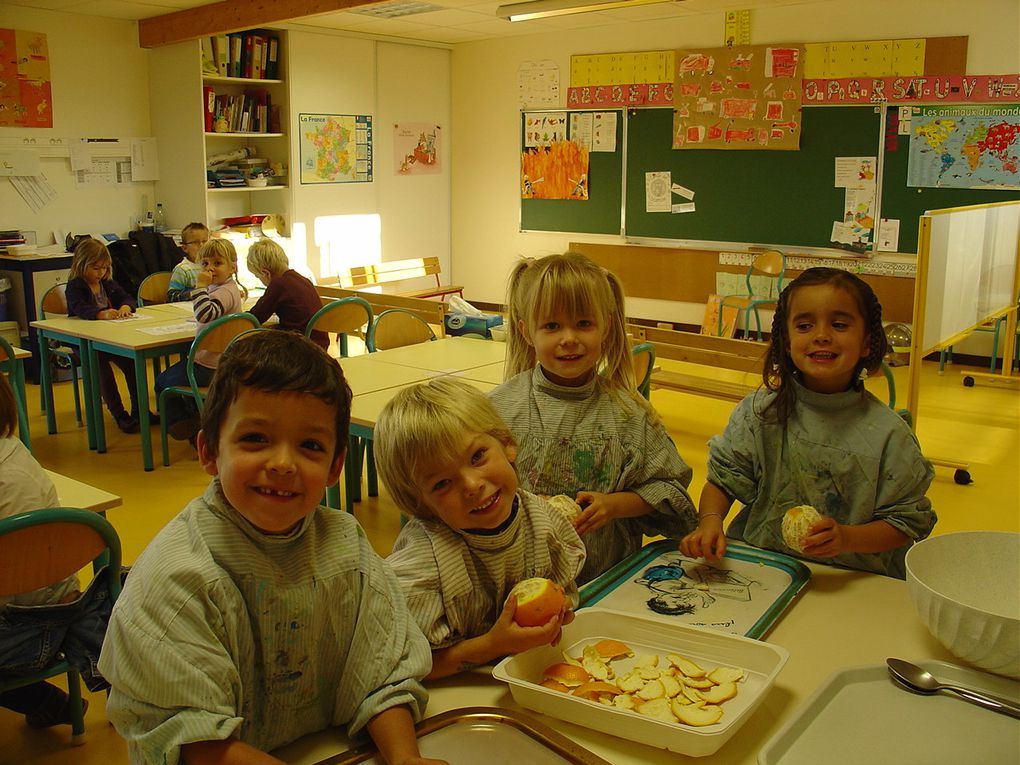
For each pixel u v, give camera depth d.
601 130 7.85
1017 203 5.04
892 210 6.61
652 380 4.89
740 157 7.16
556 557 1.21
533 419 1.57
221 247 4.48
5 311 6.07
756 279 7.24
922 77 6.33
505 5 6.40
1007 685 1.02
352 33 7.75
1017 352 6.32
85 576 3.05
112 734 2.25
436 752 0.93
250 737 0.92
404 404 1.10
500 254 8.80
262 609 0.89
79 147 6.70
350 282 7.31
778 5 6.77
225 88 7.35
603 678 1.07
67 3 6.20
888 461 1.41
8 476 1.78
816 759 0.90
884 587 1.36
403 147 8.45
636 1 5.69
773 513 1.51
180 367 4.32
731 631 1.21
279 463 0.83
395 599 1.01
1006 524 3.66
